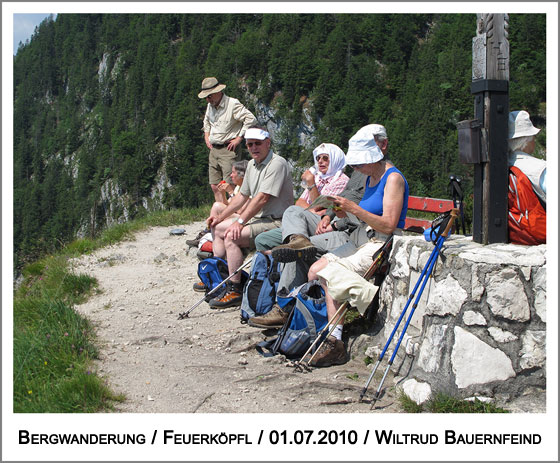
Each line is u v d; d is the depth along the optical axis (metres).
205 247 7.10
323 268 4.20
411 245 4.09
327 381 3.84
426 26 110.31
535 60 70.06
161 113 115.81
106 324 5.21
